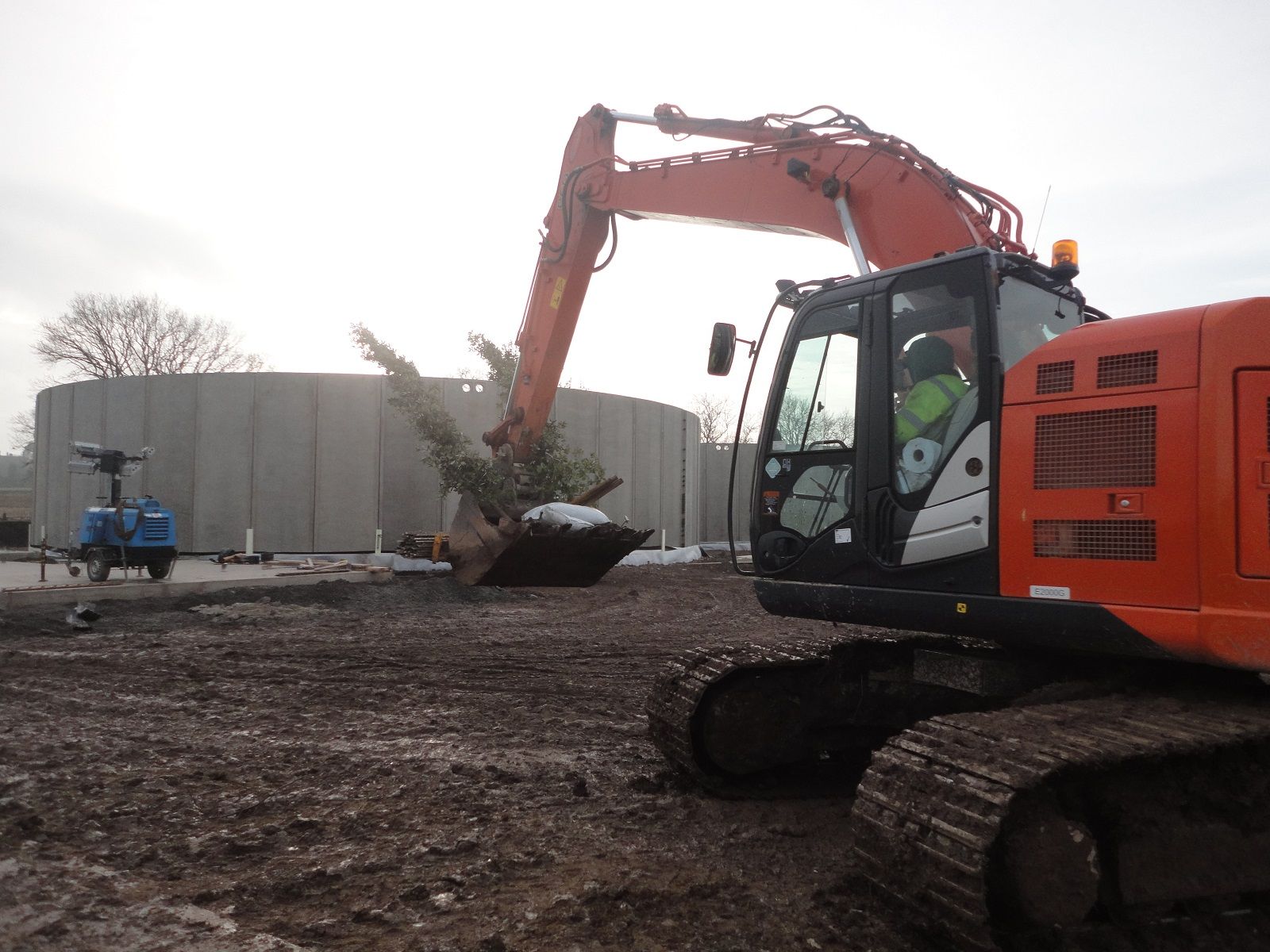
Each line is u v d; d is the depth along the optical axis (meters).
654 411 22.38
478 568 13.36
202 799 4.48
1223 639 3.13
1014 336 4.20
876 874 3.16
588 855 3.89
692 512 24.75
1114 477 3.45
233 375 17.66
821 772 5.12
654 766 5.27
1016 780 2.80
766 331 5.11
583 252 10.00
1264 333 3.23
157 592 11.74
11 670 7.47
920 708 5.05
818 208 6.46
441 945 3.00
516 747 5.63
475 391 18.41
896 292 4.39
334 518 17.61
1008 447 3.79
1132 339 3.47
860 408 4.44
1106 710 3.35
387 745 5.59
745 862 3.88
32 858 3.65
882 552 4.27
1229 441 3.19
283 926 3.12
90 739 5.47
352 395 17.78
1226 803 3.17
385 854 3.82
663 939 3.13
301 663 8.14
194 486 17.66
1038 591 3.65
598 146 9.72
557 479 16.17
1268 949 3.03
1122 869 3.01
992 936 2.75
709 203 7.58
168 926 3.08
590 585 14.45
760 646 5.30
